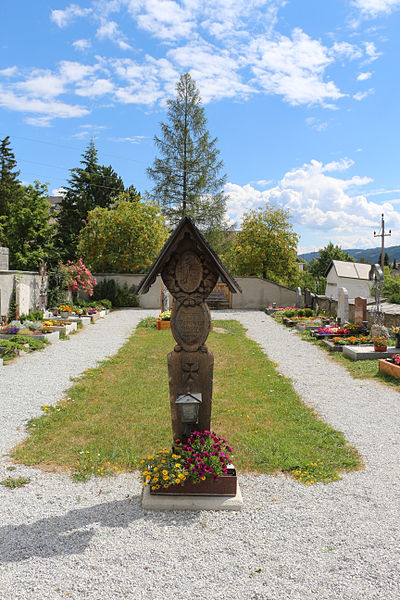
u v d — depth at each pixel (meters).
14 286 16.03
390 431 6.57
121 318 21.05
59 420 6.80
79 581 3.27
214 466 4.45
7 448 5.73
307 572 3.40
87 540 3.77
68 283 21.17
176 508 4.30
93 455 5.50
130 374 9.91
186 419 4.55
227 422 6.89
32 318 15.86
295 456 5.56
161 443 5.96
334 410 7.59
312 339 15.11
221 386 9.09
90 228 27.00
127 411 7.30
